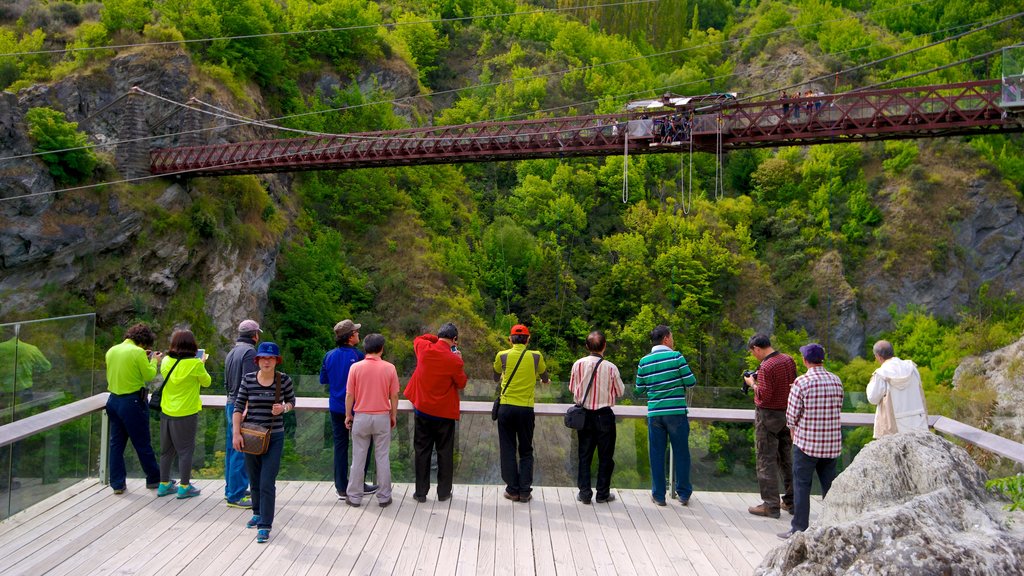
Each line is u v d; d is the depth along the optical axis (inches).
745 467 336.2
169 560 251.3
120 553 256.8
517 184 2965.1
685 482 315.3
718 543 273.6
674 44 4244.6
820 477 282.2
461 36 3580.2
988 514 185.8
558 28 3809.1
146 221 1633.9
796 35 3939.5
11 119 1449.3
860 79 3580.2
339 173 2461.9
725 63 4015.8
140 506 305.9
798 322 2694.4
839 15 4008.4
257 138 2098.9
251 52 2199.8
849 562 170.2
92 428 343.6
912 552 159.9
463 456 343.0
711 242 2716.5
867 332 2699.3
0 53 1785.2
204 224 1747.0
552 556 259.6
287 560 252.8
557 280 2549.2
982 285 2780.5
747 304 2657.5
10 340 287.6
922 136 1246.3
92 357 342.0
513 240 2564.0
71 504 306.8
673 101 1264.8
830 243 2837.1
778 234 2913.4
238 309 1818.4
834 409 271.4
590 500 317.7
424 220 2527.1
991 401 840.3
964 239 2824.8
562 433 342.6
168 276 1656.0
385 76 2805.1
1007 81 1109.7
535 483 341.1
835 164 3036.4
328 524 287.7
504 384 315.9
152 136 1710.1
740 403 336.5
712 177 3221.0
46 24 1925.4
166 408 314.3
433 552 261.6
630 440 342.6
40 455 305.1
